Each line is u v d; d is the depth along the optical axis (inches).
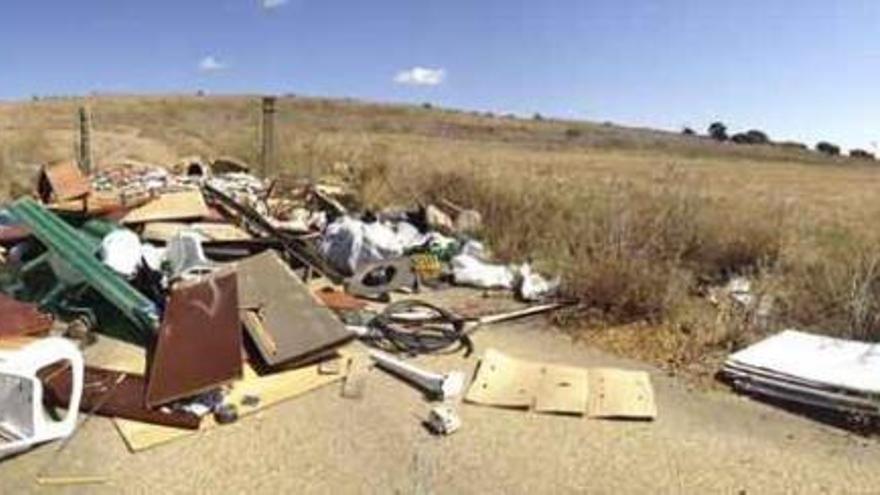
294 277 306.0
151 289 313.1
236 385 259.9
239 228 428.8
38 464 215.5
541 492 209.5
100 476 211.0
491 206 491.8
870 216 605.6
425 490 207.6
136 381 256.1
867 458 230.5
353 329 303.7
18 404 225.1
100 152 836.6
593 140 3206.2
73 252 322.7
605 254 361.7
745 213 434.6
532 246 431.2
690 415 253.6
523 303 359.3
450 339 308.2
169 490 205.8
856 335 307.0
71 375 248.4
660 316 329.7
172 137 1186.0
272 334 278.4
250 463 219.0
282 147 751.7
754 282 364.2
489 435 237.5
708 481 216.5
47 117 1850.4
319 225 458.0
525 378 273.3
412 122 3437.5
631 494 209.6
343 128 2568.9
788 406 261.0
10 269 330.0
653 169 1032.2
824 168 2158.0
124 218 413.4
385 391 264.7
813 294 336.2
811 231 442.6
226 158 733.3
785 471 222.4
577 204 470.9
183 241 343.9
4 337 274.4
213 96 3452.3
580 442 235.0
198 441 229.8
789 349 287.0
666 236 404.2
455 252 424.5
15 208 362.0
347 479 212.1
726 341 307.9
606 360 297.0
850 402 251.4
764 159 2682.1
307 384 264.4
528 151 1911.9
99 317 311.1
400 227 447.8
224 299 267.4
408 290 377.4
